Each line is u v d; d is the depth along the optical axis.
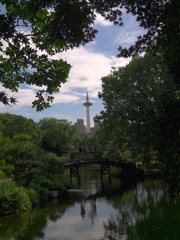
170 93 13.99
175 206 32.12
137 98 48.72
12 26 8.39
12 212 33.25
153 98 44.78
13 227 27.91
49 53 9.83
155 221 26.84
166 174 13.90
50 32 9.13
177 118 13.45
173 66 12.46
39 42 9.55
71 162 62.69
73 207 36.97
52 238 24.30
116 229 25.80
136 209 33.16
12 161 39.72
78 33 9.10
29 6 8.59
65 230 26.53
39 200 40.41
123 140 53.84
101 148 93.00
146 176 66.19
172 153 13.59
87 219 30.41
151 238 22.17
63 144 109.81
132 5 9.53
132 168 69.31
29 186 41.22
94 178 72.25
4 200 32.91
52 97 9.88
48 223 29.14
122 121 50.91
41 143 107.00
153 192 44.62
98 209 35.19
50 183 44.59
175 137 13.51
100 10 9.50
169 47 9.80
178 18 8.94
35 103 9.81
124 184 58.94
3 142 30.55
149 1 9.31
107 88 53.97
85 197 44.53
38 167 42.53
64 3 8.71
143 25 9.86
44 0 8.60
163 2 9.31
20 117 93.38
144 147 45.09
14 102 8.06
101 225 27.67
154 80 48.56
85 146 104.75
